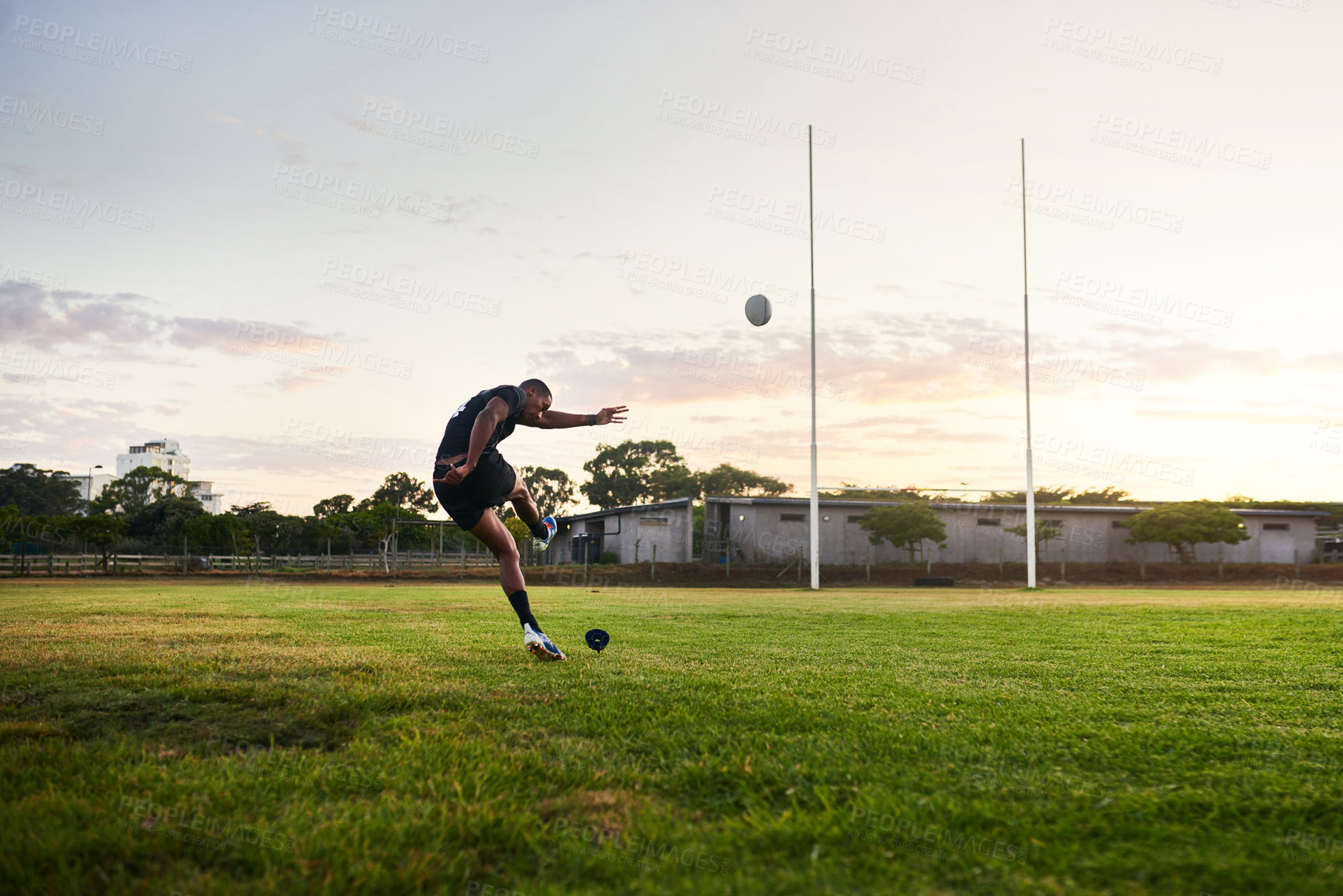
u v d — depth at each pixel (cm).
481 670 454
